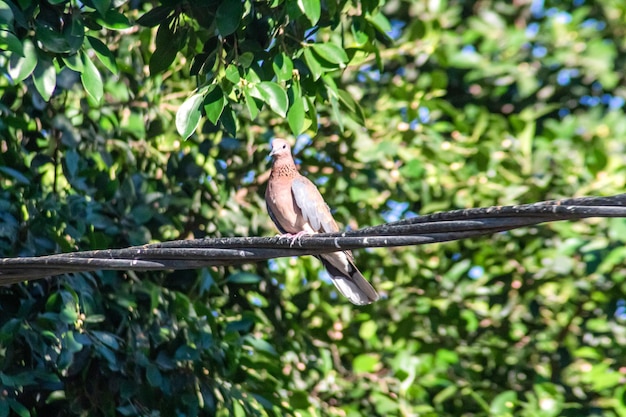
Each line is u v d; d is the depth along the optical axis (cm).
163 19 886
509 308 1370
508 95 1694
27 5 807
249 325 1075
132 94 1182
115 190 1077
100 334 970
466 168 1387
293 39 886
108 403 1020
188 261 752
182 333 1047
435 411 1241
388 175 1352
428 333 1395
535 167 1388
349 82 1414
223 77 822
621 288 1332
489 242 1407
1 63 898
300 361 1231
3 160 1038
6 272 771
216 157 1243
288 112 842
